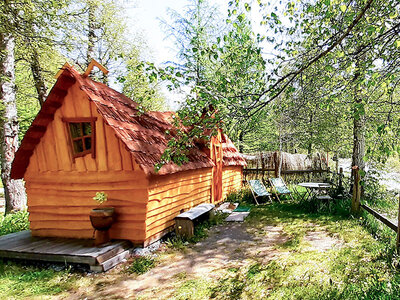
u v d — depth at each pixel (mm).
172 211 7277
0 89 9484
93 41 15180
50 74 12742
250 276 4562
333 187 10562
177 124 5133
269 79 4312
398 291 3318
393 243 5172
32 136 6543
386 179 10242
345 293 3496
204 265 5285
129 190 6070
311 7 3893
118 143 6090
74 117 6379
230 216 9141
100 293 4367
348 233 6520
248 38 4336
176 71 4516
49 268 5395
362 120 4766
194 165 8312
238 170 14281
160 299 4059
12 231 7824
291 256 5324
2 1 7742
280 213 9336
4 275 5090
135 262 5430
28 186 6898
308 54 4328
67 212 6531
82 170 6422
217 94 4410
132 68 4734
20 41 10078
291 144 17688
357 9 3676
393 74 3508
